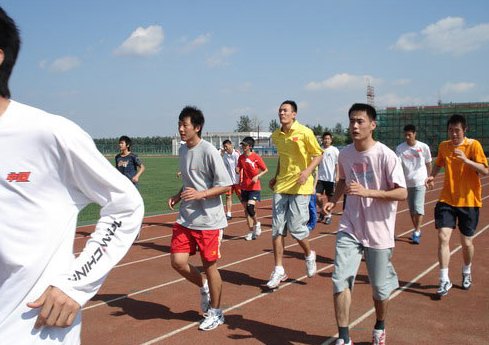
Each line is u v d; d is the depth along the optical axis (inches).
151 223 386.9
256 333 149.2
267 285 193.9
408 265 239.3
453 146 192.7
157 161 2003.0
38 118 53.6
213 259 151.6
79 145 55.7
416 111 2405.3
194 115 156.2
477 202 191.2
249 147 310.5
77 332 57.9
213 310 154.6
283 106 200.1
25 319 53.5
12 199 53.3
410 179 292.5
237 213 454.6
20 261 53.8
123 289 200.1
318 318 163.2
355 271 130.5
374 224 130.1
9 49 53.2
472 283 205.9
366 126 132.1
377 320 134.0
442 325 155.5
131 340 143.6
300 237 200.5
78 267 55.3
